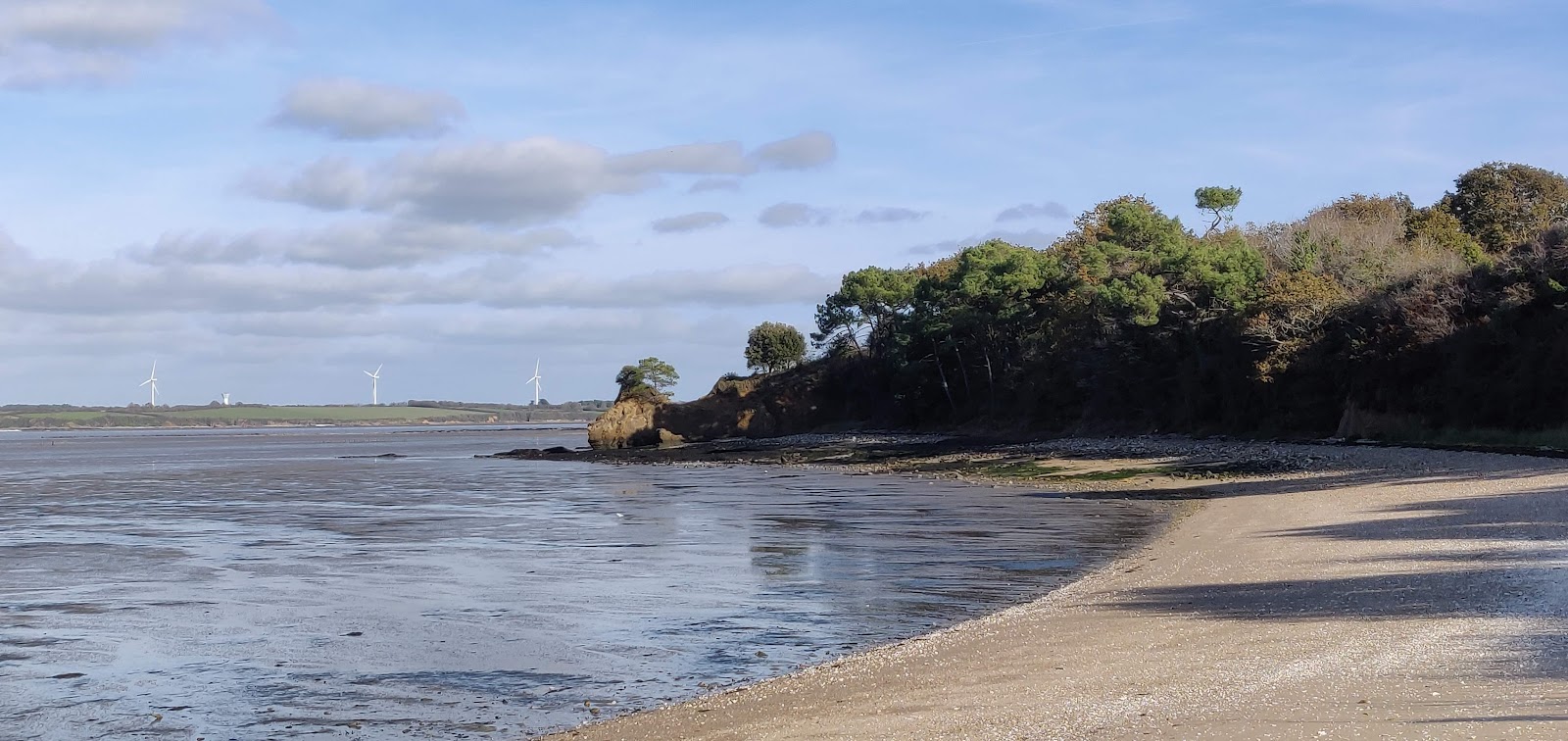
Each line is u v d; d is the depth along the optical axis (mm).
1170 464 58500
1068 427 91750
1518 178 91688
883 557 28469
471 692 15234
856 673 14969
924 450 84812
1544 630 14336
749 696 14094
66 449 157125
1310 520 31188
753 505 46219
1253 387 73188
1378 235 80125
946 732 11438
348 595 23547
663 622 19984
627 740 12391
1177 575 22469
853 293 120000
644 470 80250
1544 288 56062
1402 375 62719
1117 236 90188
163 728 13828
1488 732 9766
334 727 13703
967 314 100000
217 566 28484
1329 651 14055
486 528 37656
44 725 14023
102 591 24406
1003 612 19719
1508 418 55594
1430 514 30406
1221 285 76500
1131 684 13031
